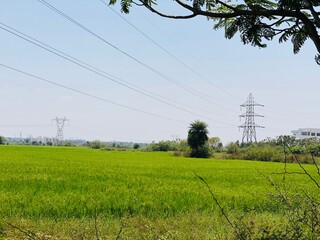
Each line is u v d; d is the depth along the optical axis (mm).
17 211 11914
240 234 4164
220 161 64312
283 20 3416
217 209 13227
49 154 67438
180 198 15383
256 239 4062
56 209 12227
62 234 8227
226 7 3416
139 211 12711
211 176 29656
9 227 9016
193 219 10609
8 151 75188
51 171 29469
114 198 14586
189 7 3297
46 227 9383
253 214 12164
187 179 26375
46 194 15664
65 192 16594
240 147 100562
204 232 8508
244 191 18953
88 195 15281
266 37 3391
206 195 16625
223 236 6918
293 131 146500
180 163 51531
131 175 28109
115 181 22859
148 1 3273
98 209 12633
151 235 7715
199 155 85062
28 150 84500
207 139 86688
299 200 4070
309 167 45844
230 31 3502
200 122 86000
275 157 70688
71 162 44594
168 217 11906
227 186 21812
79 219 11508
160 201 14422
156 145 136375
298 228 3734
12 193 15703
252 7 3217
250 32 3387
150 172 32000
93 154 76062
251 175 31203
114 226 9477
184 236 8117
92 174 27531
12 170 29547
